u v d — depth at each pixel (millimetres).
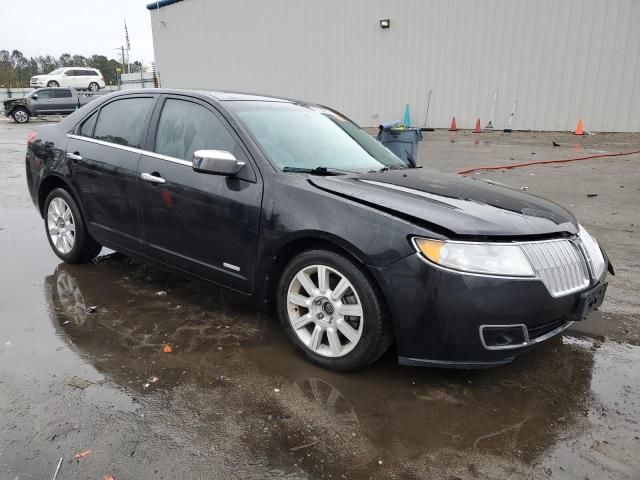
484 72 18469
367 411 2723
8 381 2893
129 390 2848
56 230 4863
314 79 22969
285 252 3219
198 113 3793
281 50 23734
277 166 3342
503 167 10758
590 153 12781
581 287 2945
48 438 2438
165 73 29016
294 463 2330
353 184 3176
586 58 16562
